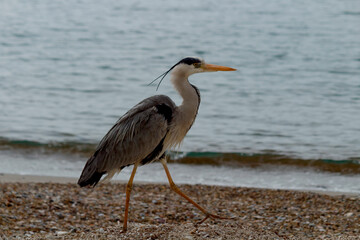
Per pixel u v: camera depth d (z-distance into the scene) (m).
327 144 16.00
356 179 13.20
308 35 33.72
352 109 19.75
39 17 42.44
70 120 18.67
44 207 10.01
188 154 15.12
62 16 42.97
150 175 13.53
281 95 21.89
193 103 8.66
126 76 25.41
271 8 44.50
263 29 36.03
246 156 15.01
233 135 16.95
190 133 17.14
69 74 25.78
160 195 11.52
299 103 20.69
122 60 28.75
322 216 10.16
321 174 13.62
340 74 24.86
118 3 49.69
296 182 12.94
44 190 11.31
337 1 46.56
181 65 8.68
